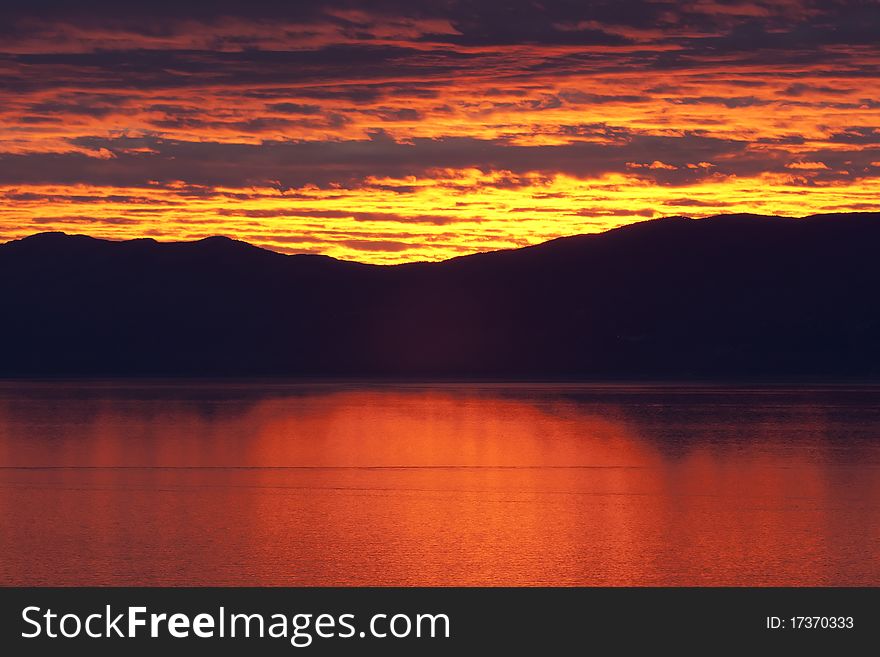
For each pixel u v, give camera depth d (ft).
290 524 153.58
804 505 169.58
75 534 146.41
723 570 125.90
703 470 213.46
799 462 225.35
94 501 174.40
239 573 125.08
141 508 167.43
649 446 259.80
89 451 249.75
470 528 150.51
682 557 132.26
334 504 171.32
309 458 236.84
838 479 198.90
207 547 138.21
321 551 135.74
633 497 178.70
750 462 226.17
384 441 274.77
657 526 151.84
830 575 123.54
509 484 194.29
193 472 211.82
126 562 130.00
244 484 194.59
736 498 177.06
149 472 211.82
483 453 246.88
